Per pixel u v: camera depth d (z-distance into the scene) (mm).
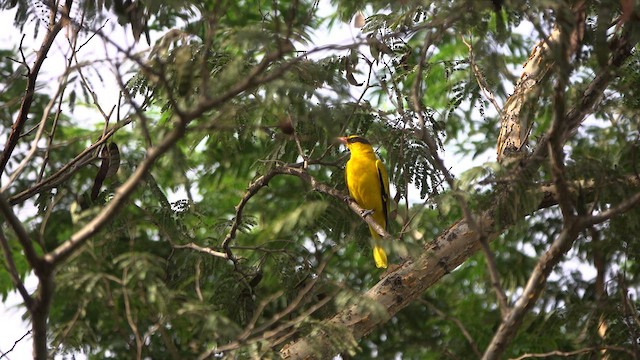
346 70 11086
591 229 11523
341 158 13695
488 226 11047
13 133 11148
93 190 10859
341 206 13180
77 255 8352
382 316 9008
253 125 10812
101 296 8289
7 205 7012
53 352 8680
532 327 12547
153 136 10672
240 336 8477
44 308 7305
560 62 8438
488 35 9195
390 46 11156
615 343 10945
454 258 11289
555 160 8164
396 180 11555
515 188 9344
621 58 9969
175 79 10008
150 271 8266
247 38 8461
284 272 12141
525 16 9023
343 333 9375
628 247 11031
